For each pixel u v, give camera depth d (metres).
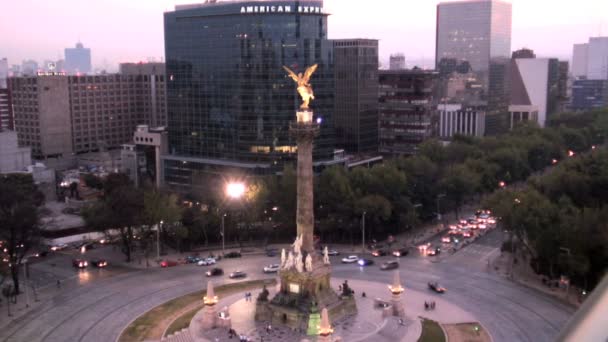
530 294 136.12
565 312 124.75
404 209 188.75
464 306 129.00
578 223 138.50
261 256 171.50
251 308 128.62
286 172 189.25
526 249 165.62
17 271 139.75
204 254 173.62
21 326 120.69
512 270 153.50
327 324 105.12
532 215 147.62
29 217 142.12
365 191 188.62
